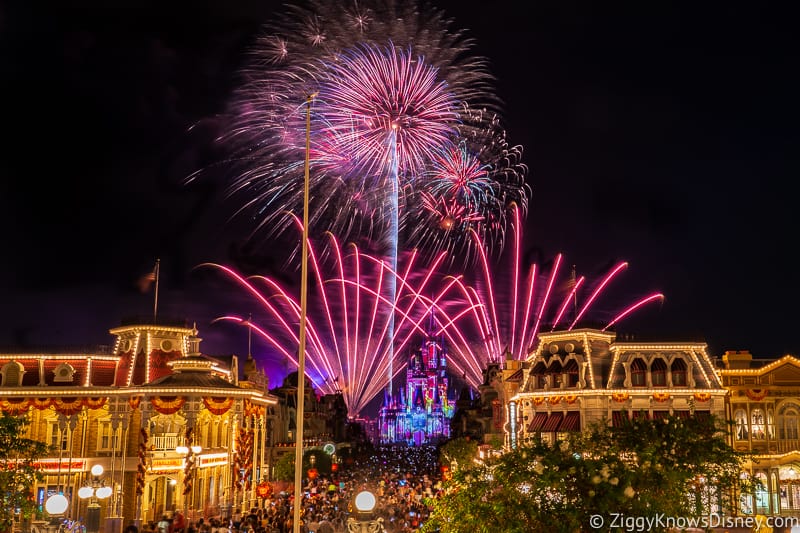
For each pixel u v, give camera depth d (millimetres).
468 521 29312
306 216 36938
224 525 50688
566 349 74312
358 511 30203
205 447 75000
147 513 67562
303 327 35188
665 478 27750
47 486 67250
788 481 67875
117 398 68562
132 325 73812
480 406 150375
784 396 70625
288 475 99688
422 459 193250
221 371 80062
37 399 67938
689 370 70812
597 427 36781
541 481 26047
